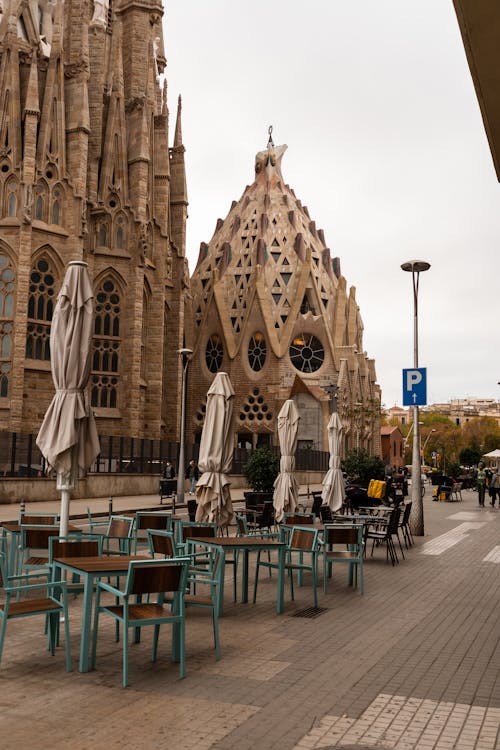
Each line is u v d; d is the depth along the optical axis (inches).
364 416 3221.0
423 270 946.1
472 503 1635.1
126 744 215.2
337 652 330.3
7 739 217.6
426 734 227.8
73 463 424.5
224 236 3508.9
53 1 2461.9
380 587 522.0
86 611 290.4
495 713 247.9
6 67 2044.8
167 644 338.6
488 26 223.0
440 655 327.0
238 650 331.3
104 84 2440.9
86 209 2122.3
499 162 324.2
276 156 3740.2
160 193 2383.1
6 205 1998.0
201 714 242.5
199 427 3125.0
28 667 295.3
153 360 2285.9
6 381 1940.2
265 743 218.1
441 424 6560.0
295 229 3390.7
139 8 2432.3
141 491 1583.4
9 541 535.2
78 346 430.9
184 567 289.7
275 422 2979.8
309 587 519.8
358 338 3506.4
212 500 584.1
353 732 228.4
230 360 3102.9
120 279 2198.6
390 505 1047.6
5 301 1959.9
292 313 3093.0
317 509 836.6
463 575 581.3
